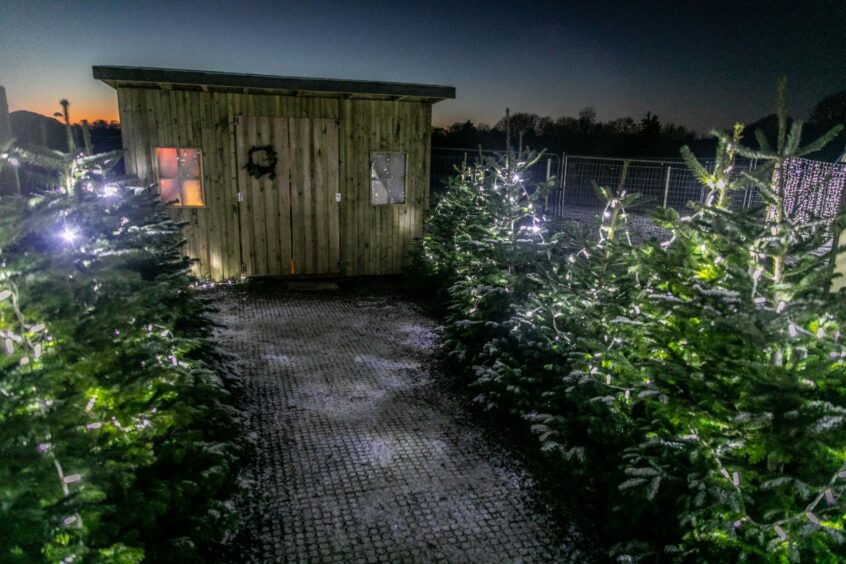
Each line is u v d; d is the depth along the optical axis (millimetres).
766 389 2816
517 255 6125
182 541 3119
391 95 10328
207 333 6066
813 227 3244
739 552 3094
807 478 2875
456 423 5582
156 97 9664
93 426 2840
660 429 3656
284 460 4828
